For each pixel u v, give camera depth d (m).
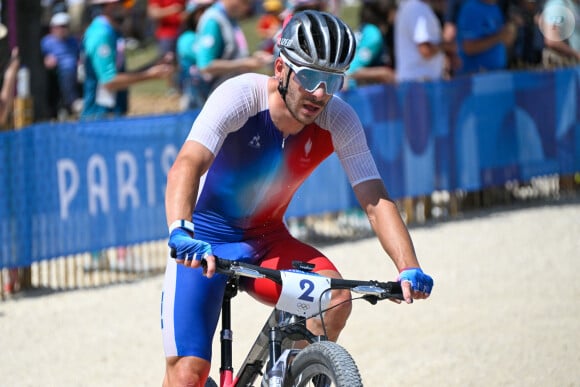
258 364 9.54
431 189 24.98
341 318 9.53
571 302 17.70
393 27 25.30
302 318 8.95
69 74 32.00
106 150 19.70
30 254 18.81
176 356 9.41
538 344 15.19
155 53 47.00
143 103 40.31
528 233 23.59
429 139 24.73
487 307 17.48
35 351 15.45
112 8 21.56
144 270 20.95
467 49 26.16
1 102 18.83
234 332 16.17
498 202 27.19
